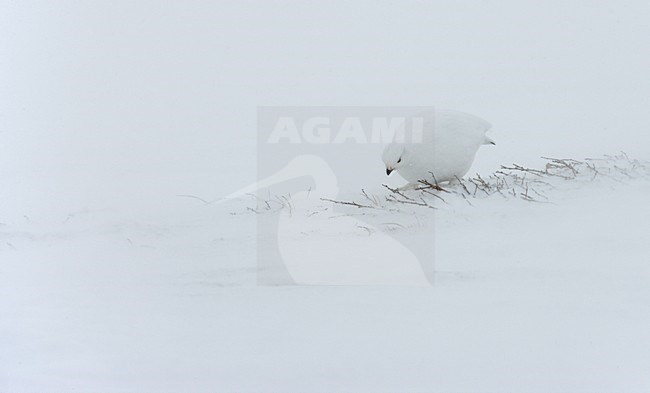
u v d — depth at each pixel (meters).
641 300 8.22
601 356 7.26
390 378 7.02
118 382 7.24
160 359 7.64
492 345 7.53
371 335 7.85
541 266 9.16
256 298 9.02
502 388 6.78
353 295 8.87
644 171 11.90
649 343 7.39
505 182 12.13
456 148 11.55
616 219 10.23
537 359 7.25
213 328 8.27
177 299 9.18
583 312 8.07
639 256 9.21
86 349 7.98
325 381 7.04
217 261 10.42
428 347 7.55
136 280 9.98
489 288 8.75
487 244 9.88
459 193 11.59
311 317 8.37
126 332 8.32
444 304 8.45
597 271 8.94
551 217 10.52
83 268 10.72
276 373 7.22
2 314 9.11
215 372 7.31
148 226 12.53
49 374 7.47
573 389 6.77
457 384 6.89
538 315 8.07
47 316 8.95
